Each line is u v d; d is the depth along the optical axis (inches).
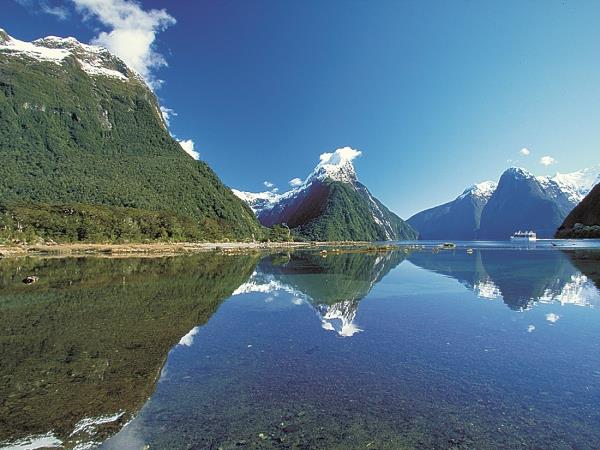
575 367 392.2
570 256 2097.7
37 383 361.1
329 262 1978.3
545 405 308.2
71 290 965.2
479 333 528.7
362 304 762.8
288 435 267.7
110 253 2871.6
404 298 827.4
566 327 554.9
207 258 2351.1
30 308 727.7
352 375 376.8
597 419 285.1
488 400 318.7
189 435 268.8
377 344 482.9
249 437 265.7
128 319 633.0
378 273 1375.5
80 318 641.0
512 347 462.3
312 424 282.8
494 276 1196.5
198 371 390.9
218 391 341.4
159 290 969.5
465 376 371.2
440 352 446.3
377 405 311.7
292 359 426.6
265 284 1091.9
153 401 321.7
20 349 468.1
